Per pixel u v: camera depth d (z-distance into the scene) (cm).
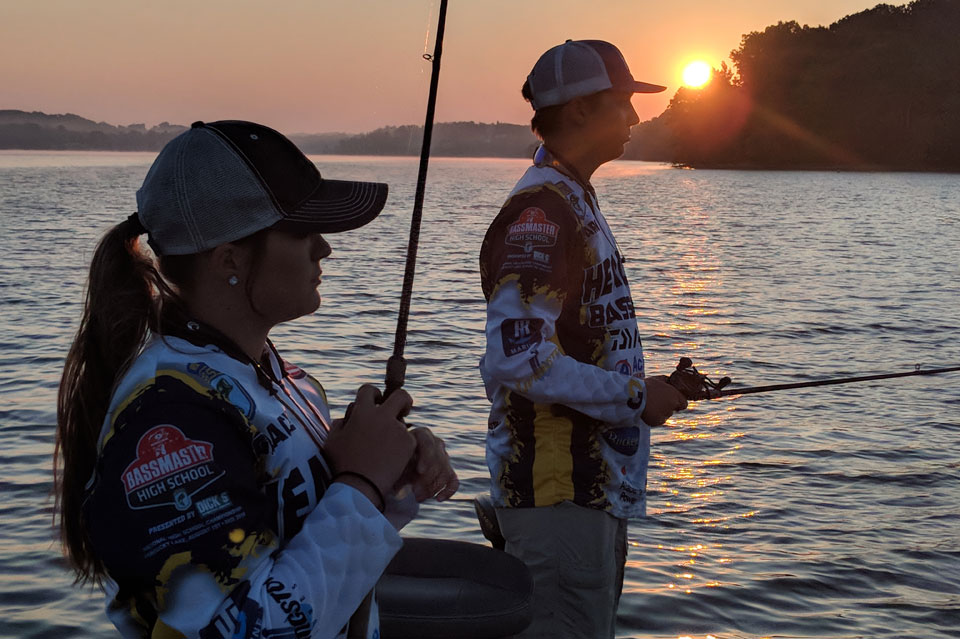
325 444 143
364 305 1424
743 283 1794
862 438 755
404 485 147
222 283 139
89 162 17238
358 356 1052
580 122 259
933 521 573
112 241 139
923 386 942
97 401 135
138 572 121
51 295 1463
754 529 554
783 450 720
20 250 2125
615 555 271
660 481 642
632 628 420
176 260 139
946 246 2648
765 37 14425
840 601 458
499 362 243
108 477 124
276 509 134
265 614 123
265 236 138
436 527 538
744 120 14550
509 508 259
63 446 137
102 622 414
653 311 1429
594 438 254
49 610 424
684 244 2702
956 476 662
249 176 136
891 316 1412
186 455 124
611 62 259
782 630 424
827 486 638
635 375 265
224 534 123
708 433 763
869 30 14162
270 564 127
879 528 559
